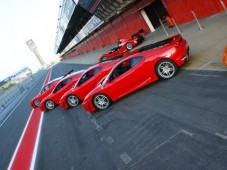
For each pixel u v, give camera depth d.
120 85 9.51
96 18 30.72
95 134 8.21
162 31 20.98
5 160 11.14
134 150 5.91
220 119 5.17
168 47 8.83
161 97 7.93
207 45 10.52
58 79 19.12
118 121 8.13
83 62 38.78
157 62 8.87
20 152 11.02
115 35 34.56
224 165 3.97
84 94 13.16
